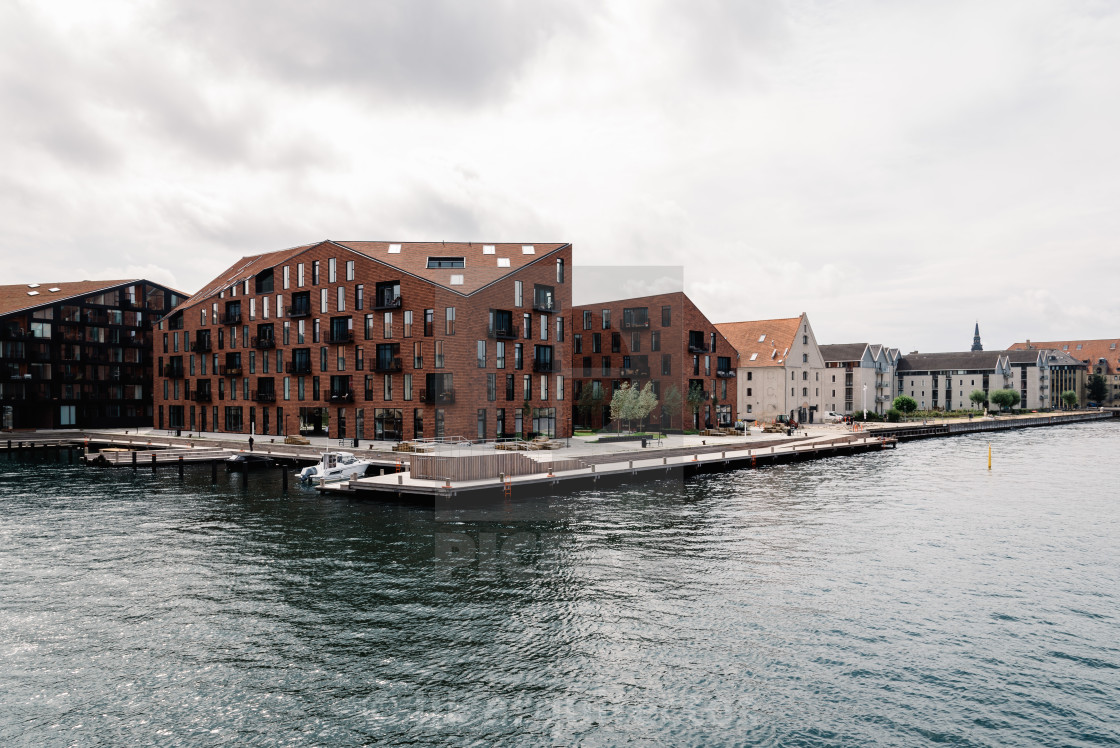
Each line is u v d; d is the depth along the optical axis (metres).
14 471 52.25
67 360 85.06
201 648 18.39
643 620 20.08
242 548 27.84
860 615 20.56
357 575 24.14
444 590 22.53
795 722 14.91
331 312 64.00
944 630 19.52
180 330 81.00
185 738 14.40
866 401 108.94
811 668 17.25
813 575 24.22
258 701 15.79
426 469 39.59
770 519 33.09
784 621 20.08
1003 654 18.02
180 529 31.30
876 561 25.94
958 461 59.34
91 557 26.67
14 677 16.97
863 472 51.28
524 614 20.53
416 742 14.26
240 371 72.50
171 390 82.25
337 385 63.50
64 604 21.61
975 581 23.69
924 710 15.34
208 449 58.94
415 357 56.69
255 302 71.44
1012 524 32.34
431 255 59.78
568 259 46.84
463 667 17.30
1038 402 145.25
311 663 17.53
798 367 89.25
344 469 44.66
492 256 58.59
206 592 22.56
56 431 78.94
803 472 51.06
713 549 27.41
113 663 17.62
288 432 68.00
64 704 15.73
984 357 136.50
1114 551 27.55
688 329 71.88
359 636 19.03
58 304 84.50
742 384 90.62
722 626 19.70
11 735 14.53
